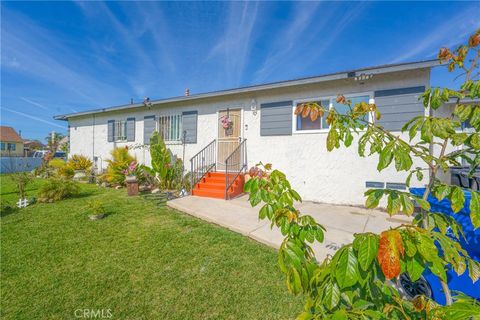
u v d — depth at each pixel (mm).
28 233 4109
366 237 808
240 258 3191
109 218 4934
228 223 4406
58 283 2682
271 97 7191
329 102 6297
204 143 8633
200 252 3371
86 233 4102
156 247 3539
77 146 13688
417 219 1203
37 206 5965
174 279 2738
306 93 6617
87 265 3057
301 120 6770
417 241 767
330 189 6270
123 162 9242
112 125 11781
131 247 3549
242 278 2738
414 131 1134
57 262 3129
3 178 12016
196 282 2676
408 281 2336
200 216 4953
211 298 2410
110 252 3396
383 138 1236
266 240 3631
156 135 9133
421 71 5250
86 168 11969
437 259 732
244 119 7723
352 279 778
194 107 8883
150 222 4676
